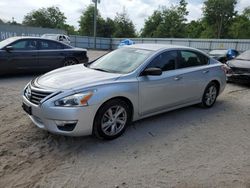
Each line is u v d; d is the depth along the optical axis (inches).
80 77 160.7
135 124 187.5
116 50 208.7
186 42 1337.4
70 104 138.6
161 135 171.0
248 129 189.3
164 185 117.1
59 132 141.4
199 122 199.0
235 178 124.6
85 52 415.2
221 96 291.7
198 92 218.7
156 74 168.9
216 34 2358.5
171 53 195.3
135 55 187.6
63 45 389.1
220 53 601.6
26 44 350.6
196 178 123.5
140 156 142.1
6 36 1375.5
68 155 140.3
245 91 326.0
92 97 143.6
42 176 121.0
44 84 152.7
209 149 154.3
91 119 145.3
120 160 137.1
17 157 136.5
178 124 192.2
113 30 2455.7
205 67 223.1
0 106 219.0
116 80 158.4
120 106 159.5
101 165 131.6
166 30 2517.2
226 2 2247.8
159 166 132.7
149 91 173.6
